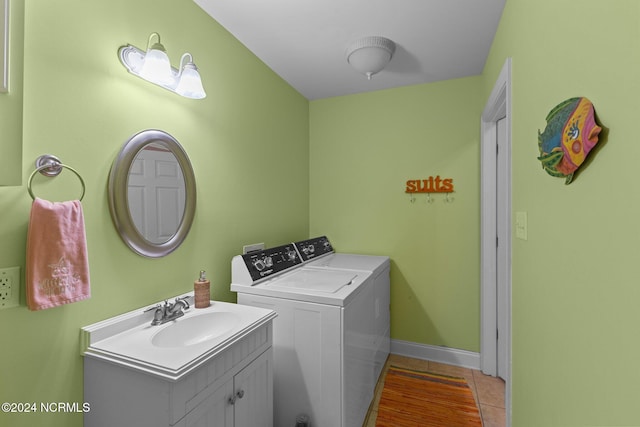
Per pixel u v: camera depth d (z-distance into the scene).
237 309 1.44
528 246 1.18
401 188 2.66
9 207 0.91
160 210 1.38
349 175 2.83
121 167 1.20
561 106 0.84
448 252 2.52
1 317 0.89
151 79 1.29
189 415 0.98
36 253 0.92
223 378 1.12
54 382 1.01
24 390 0.94
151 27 1.35
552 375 0.94
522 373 1.27
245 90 2.01
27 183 0.94
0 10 0.82
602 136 0.66
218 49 1.76
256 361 1.32
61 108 1.03
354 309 1.65
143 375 0.97
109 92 1.18
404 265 2.65
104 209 1.17
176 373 0.92
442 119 2.52
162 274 1.41
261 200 2.19
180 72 1.42
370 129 2.76
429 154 2.56
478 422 1.81
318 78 2.49
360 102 2.79
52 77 1.00
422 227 2.59
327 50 2.07
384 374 2.33
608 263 0.64
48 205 0.95
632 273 0.56
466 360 2.45
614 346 0.62
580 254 0.77
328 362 1.52
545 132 0.94
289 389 1.59
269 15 1.69
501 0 1.56
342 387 1.49
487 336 2.32
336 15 1.69
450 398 2.04
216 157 1.75
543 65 1.02
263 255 1.90
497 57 1.80
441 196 2.54
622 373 0.60
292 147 2.65
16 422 0.92
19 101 0.85
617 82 0.60
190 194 1.52
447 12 1.66
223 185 1.80
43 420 0.98
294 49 2.05
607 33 0.64
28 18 0.95
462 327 2.48
